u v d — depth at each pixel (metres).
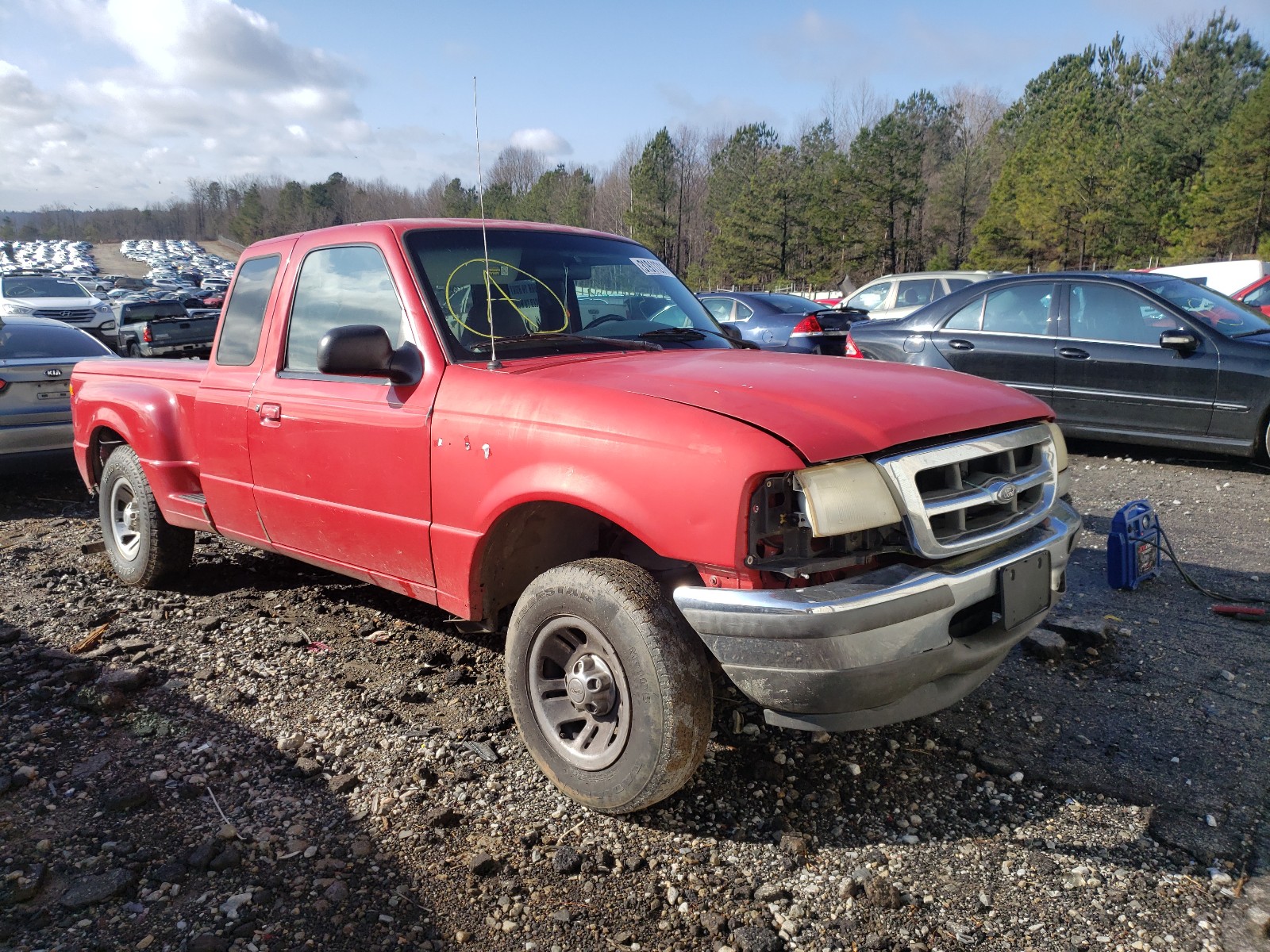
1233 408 7.04
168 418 4.55
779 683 2.37
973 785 2.93
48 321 8.14
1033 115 76.06
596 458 2.63
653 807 2.80
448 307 3.33
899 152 57.34
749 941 2.22
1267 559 5.14
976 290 8.48
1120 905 2.36
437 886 2.44
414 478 3.21
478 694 3.56
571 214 82.25
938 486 2.62
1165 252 49.03
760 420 2.44
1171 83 58.06
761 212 60.72
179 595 4.80
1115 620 4.27
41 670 3.78
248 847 2.60
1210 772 2.97
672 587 2.88
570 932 2.27
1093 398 7.71
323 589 4.85
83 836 2.64
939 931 2.28
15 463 7.06
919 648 2.42
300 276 3.90
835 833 2.68
